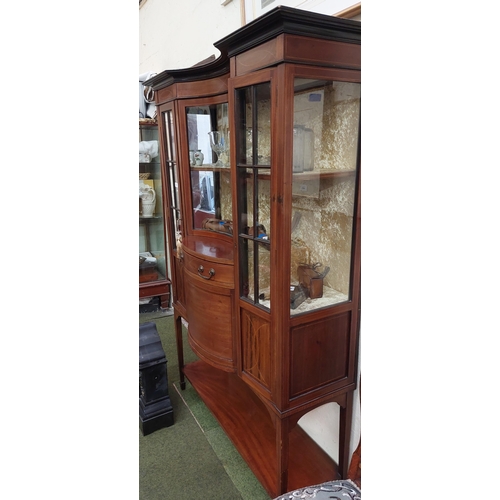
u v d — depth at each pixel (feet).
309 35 3.22
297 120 3.41
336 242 4.16
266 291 3.99
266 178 3.69
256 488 4.87
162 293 10.83
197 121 5.62
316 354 4.07
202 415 6.36
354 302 4.16
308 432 5.63
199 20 7.43
